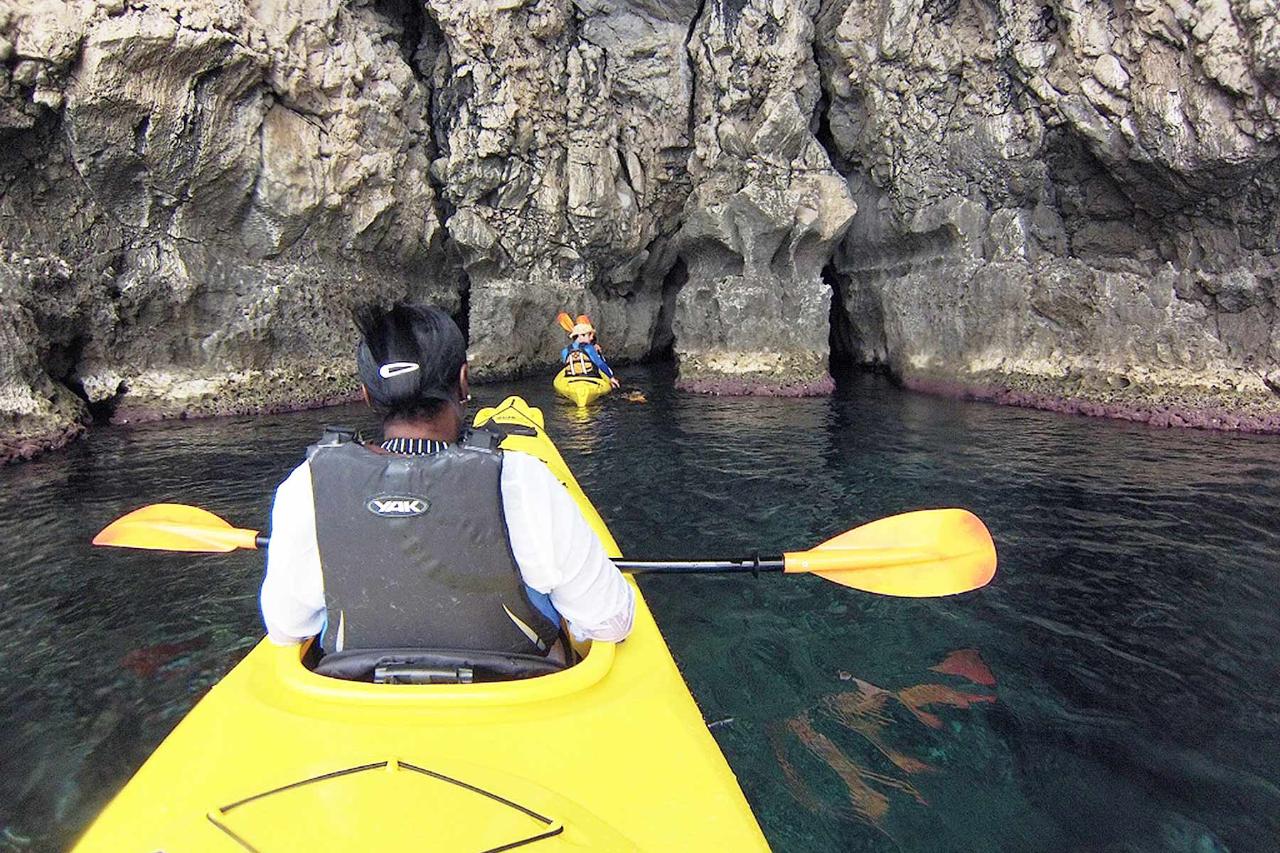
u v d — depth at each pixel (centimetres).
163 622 308
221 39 741
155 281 787
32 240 723
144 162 758
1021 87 798
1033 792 207
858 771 216
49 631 300
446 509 135
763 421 738
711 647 286
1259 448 592
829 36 964
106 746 230
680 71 1057
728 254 1009
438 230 1032
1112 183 753
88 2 686
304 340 897
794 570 240
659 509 455
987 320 856
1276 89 605
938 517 252
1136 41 685
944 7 858
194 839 118
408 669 148
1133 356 754
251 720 145
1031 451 593
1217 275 702
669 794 135
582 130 1066
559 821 121
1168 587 336
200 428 734
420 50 1028
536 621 152
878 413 780
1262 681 261
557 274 1126
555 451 458
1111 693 255
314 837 115
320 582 145
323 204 875
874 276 1042
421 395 141
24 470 556
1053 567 358
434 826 117
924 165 905
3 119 675
